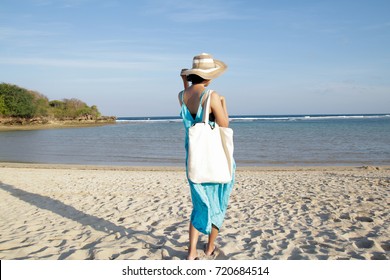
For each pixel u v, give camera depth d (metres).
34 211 6.48
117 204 6.93
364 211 5.89
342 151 23.67
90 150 26.25
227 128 3.40
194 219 3.51
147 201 7.19
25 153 24.30
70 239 4.67
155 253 3.97
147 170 15.51
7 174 12.41
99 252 3.98
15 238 4.73
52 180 10.73
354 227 4.96
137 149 26.84
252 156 21.34
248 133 45.28
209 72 3.41
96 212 6.27
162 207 6.57
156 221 5.56
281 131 49.72
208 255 3.84
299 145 28.17
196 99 3.44
